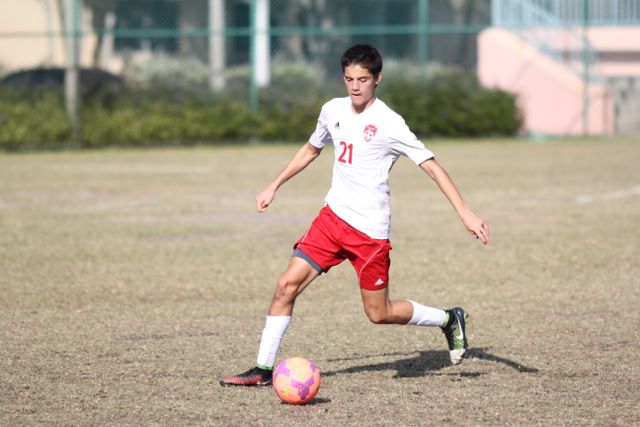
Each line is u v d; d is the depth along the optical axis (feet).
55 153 309.42
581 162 271.08
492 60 387.14
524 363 83.97
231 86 357.41
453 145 333.01
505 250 141.18
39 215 177.88
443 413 70.49
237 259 135.23
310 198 202.08
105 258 135.74
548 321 99.35
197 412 70.74
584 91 367.45
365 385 77.71
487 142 345.72
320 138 77.15
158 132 329.31
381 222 73.87
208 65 436.35
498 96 363.15
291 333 94.79
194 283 119.34
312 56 467.93
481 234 70.18
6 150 314.35
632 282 118.83
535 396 74.54
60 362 84.23
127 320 100.42
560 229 160.25
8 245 146.10
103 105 331.57
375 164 73.20
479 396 74.59
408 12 469.98
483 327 97.09
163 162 280.92
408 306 77.97
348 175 73.72
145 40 478.18
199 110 337.52
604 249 141.28
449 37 467.52
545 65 377.30
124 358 85.61
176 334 94.48
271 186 78.74
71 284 118.52
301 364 72.18
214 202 195.72
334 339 92.58
